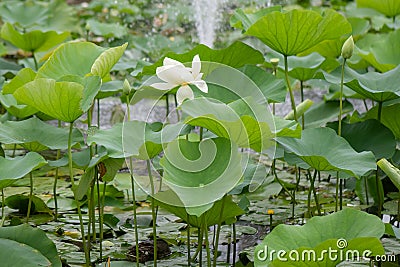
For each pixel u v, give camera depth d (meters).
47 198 6.00
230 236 5.47
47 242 4.88
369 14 10.06
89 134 5.00
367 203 5.78
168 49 8.07
